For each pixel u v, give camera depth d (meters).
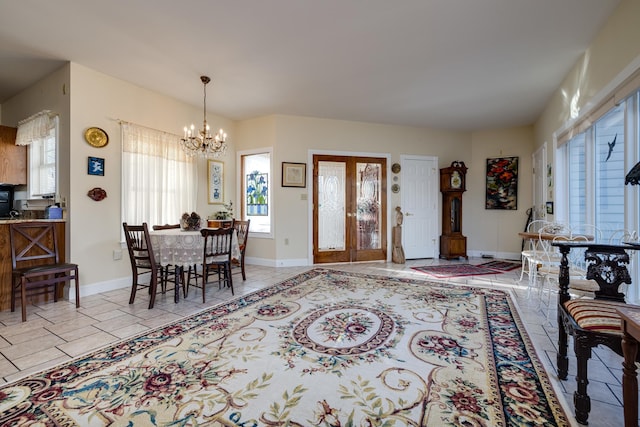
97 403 1.45
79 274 3.29
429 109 4.73
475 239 6.05
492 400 1.47
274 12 2.39
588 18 2.46
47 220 3.11
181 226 3.49
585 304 1.53
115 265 3.61
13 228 2.87
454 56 3.09
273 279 4.05
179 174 4.36
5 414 1.38
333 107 4.67
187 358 1.89
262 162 5.24
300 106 4.62
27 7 2.33
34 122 3.55
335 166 5.32
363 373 1.71
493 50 2.96
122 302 3.07
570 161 3.67
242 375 1.69
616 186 2.67
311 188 5.16
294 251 5.09
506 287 3.60
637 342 1.17
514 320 2.52
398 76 3.55
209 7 2.33
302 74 3.51
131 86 3.77
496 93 4.06
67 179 3.26
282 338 2.17
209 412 1.38
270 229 5.08
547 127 4.45
